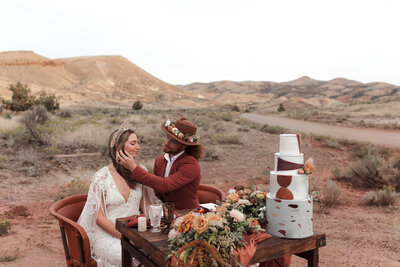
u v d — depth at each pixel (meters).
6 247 5.02
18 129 18.72
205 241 1.99
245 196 2.73
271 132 25.78
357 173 10.11
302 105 177.62
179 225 2.17
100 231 3.24
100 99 175.88
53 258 4.69
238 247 2.17
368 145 17.34
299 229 2.32
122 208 3.31
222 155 14.83
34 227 6.00
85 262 2.95
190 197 3.60
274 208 2.38
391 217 6.79
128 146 3.27
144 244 2.43
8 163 11.31
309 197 2.41
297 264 4.57
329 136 21.81
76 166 11.56
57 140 15.62
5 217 6.40
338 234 5.77
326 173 11.85
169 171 3.64
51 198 7.96
